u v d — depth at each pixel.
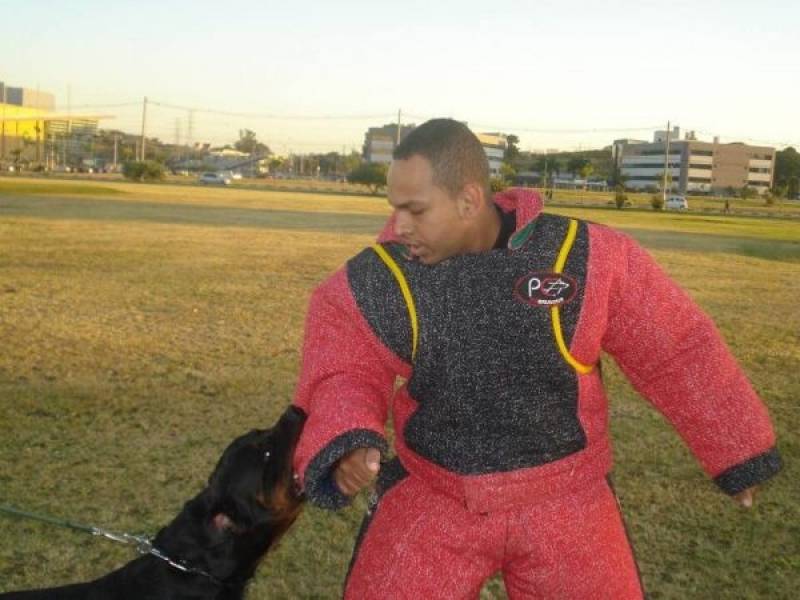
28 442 5.82
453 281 2.28
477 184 2.24
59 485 5.13
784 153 138.38
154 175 72.56
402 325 2.31
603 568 2.37
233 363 8.27
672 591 4.20
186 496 5.07
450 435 2.35
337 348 2.37
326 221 29.72
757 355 9.59
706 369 2.34
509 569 2.44
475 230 2.29
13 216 24.86
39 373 7.59
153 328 9.74
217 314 10.72
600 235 2.35
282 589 4.10
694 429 2.37
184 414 6.59
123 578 2.77
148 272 14.17
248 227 25.12
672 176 129.75
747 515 5.10
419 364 2.32
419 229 2.25
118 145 156.62
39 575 4.12
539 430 2.32
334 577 4.24
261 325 10.13
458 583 2.39
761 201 101.69
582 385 2.35
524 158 132.25
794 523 5.02
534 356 2.28
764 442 2.32
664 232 31.92
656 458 5.99
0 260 14.83
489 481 2.32
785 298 14.45
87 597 2.76
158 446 5.86
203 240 20.17
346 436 2.18
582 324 2.28
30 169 95.69
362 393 2.30
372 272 2.35
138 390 7.18
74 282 12.79
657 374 2.38
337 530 4.72
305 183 95.94
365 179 76.00
